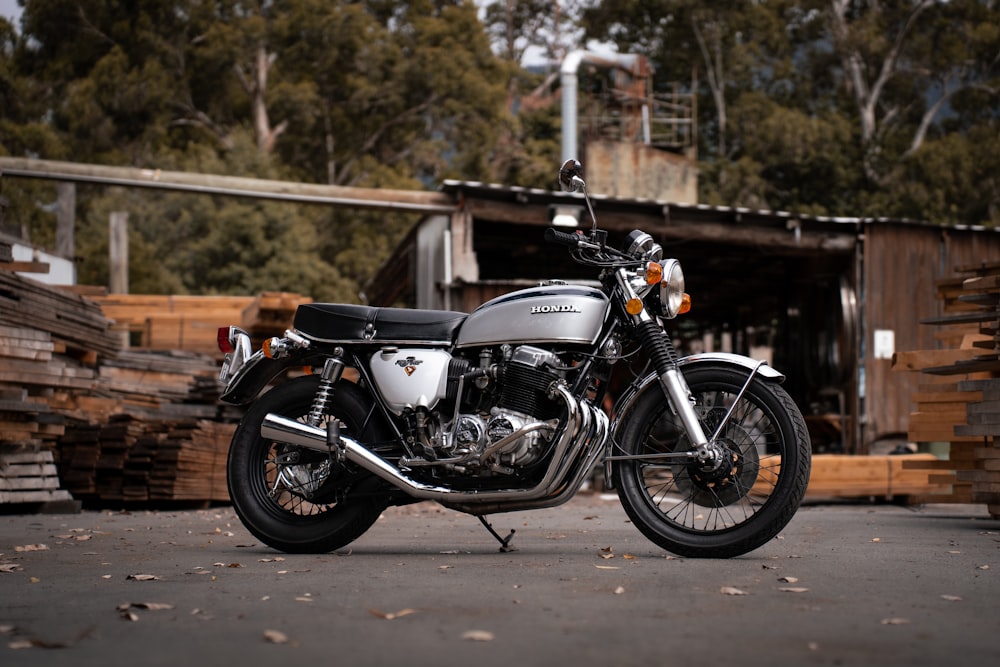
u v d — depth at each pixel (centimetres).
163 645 268
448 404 467
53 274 1697
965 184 3359
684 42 3666
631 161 1978
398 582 375
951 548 520
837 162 3406
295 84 3825
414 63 3806
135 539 577
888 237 1430
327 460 476
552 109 3944
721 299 2141
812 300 1608
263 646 266
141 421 923
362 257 3534
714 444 444
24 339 796
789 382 1639
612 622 296
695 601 333
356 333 480
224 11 3878
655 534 456
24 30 3888
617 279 462
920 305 1437
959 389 667
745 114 3484
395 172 3794
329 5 3753
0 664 247
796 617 306
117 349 1005
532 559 452
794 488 443
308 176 3856
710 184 3347
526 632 282
